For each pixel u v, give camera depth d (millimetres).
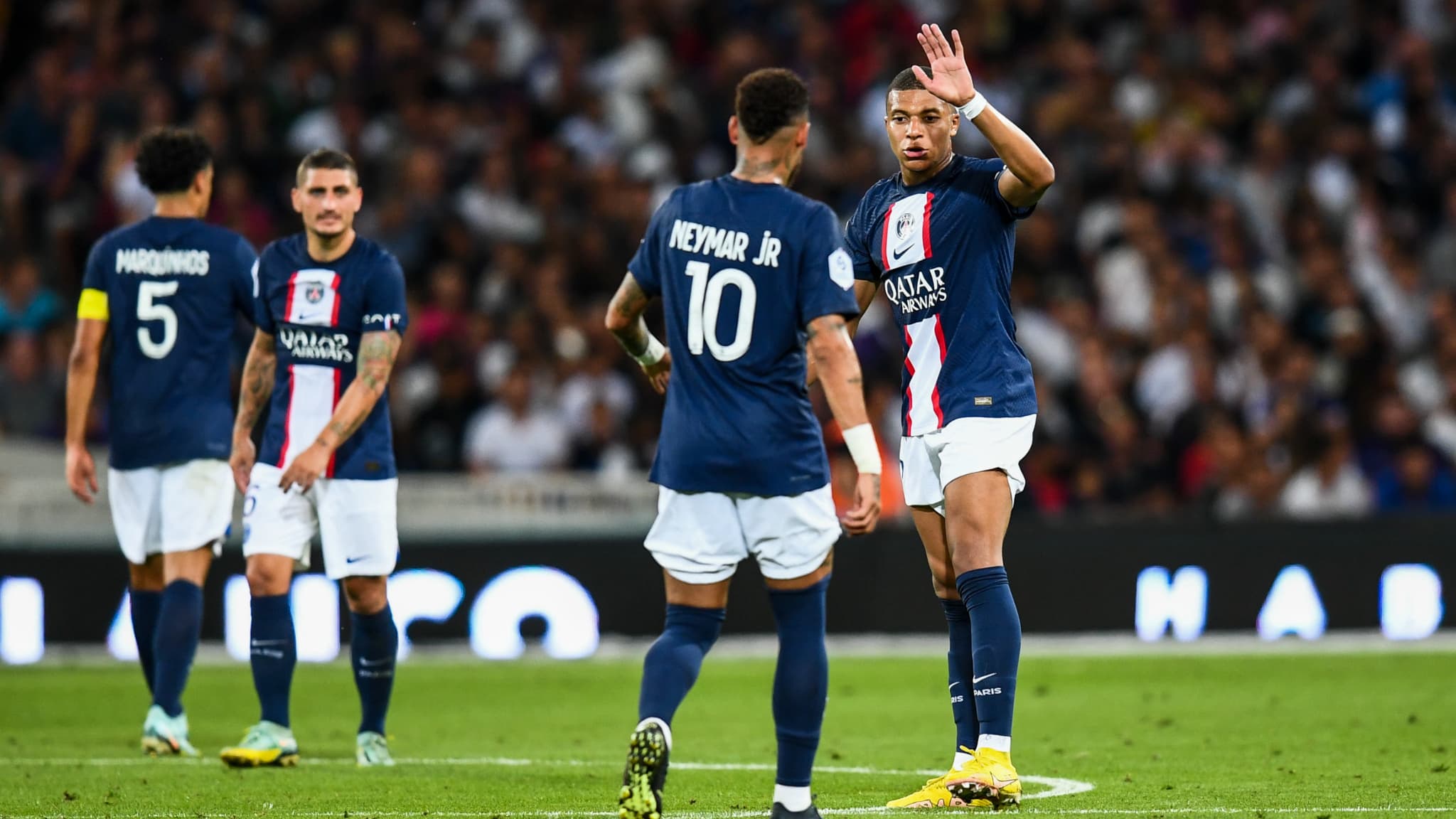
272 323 24797
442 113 63562
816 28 67125
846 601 44250
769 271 17156
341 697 35812
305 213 24328
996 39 68688
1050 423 51438
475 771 23969
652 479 17469
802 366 17422
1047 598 44062
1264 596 43938
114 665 41156
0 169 61750
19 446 47500
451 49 68375
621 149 63781
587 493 45062
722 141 64562
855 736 28797
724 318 17156
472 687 37344
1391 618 43812
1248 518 44156
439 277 55594
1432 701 32781
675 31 68562
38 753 26547
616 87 66000
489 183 60875
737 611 44500
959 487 19984
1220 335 56344
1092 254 59156
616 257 57625
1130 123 65188
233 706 34219
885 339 53688
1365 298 57812
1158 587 44062
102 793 21516
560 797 21156
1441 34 70062
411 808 20141
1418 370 57062
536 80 66438
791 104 17594
